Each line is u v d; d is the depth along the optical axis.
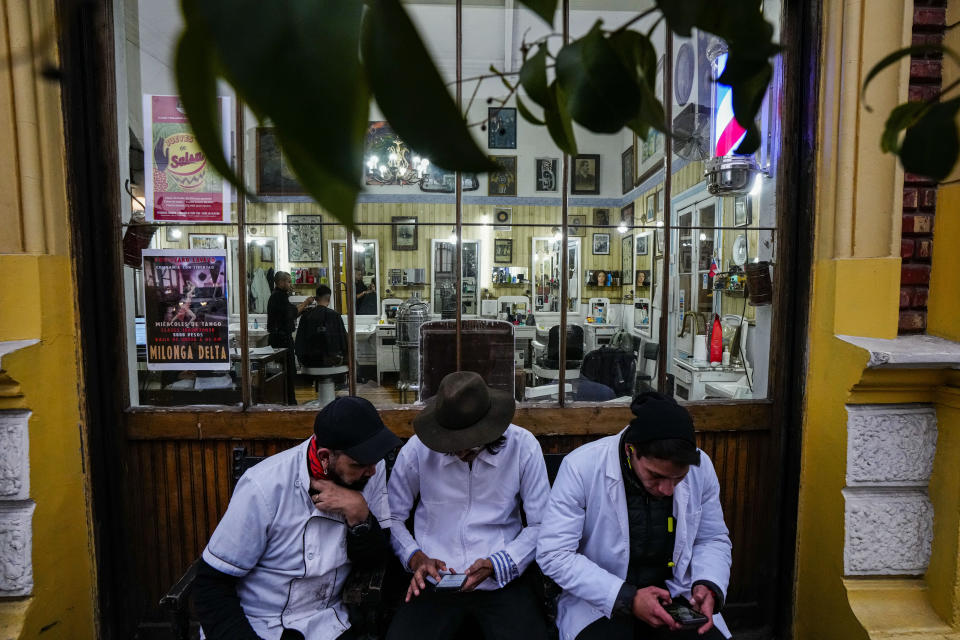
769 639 2.17
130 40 1.97
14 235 1.78
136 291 2.15
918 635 1.83
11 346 1.71
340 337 4.27
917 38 1.91
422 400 2.35
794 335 2.11
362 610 1.66
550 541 1.63
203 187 2.05
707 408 2.14
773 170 2.15
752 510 2.20
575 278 8.34
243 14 0.23
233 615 1.45
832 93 1.93
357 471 1.56
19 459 1.74
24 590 1.76
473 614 1.71
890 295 1.89
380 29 0.24
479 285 8.32
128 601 2.05
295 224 2.03
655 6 0.33
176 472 2.05
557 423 2.10
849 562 1.92
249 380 2.07
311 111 0.23
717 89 2.37
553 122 0.41
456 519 1.80
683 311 5.20
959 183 1.87
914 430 1.89
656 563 1.66
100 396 1.98
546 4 0.39
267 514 1.51
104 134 1.93
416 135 0.24
